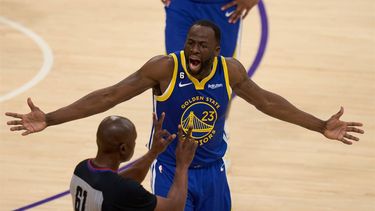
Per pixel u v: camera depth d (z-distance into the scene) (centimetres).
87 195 1138
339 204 1842
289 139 2139
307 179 1945
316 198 1862
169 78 1377
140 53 2673
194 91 1380
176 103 1386
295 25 2980
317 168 2000
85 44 2716
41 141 2056
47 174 1903
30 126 1373
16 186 1844
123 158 1167
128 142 1156
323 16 3083
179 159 1215
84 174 1153
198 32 1332
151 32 2856
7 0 3072
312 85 2497
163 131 1220
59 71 2495
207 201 1484
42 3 3066
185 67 1368
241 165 1994
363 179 1959
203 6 1889
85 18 2947
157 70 1372
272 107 1448
